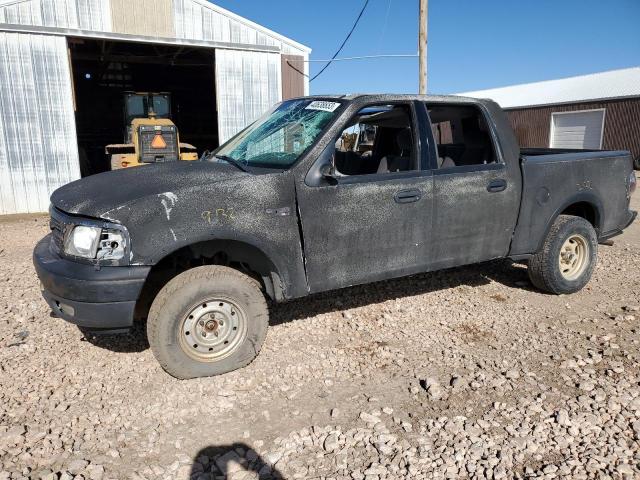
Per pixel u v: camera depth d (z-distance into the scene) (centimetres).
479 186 455
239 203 358
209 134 2206
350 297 528
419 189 426
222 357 367
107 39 1214
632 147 2611
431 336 441
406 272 436
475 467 278
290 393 350
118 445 296
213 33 1332
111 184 368
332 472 274
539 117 3130
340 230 396
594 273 624
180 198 341
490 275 607
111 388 354
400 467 277
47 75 1145
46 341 426
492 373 379
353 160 512
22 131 1138
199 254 367
